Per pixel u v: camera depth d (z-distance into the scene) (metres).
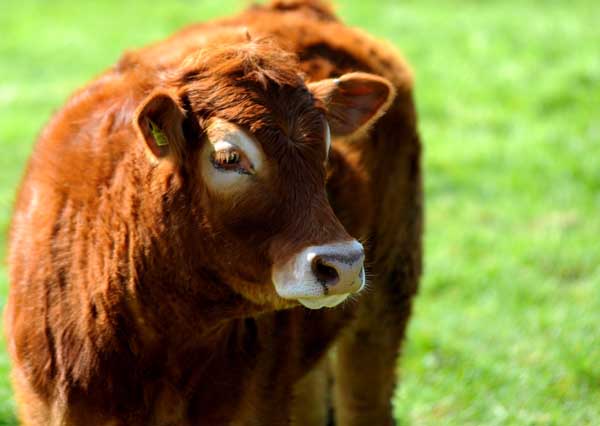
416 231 9.98
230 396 7.49
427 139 18.36
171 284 7.04
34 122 19.52
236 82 6.76
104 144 7.34
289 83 6.81
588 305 12.53
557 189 16.09
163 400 7.28
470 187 16.45
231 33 8.32
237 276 6.86
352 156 8.73
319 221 6.59
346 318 8.73
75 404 7.21
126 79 7.83
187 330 7.16
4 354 10.99
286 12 9.88
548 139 17.92
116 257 7.07
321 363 9.15
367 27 25.52
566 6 28.27
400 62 9.94
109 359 7.13
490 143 18.03
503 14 26.94
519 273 13.39
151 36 26.11
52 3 29.56
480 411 10.58
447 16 26.70
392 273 9.66
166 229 6.92
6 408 10.07
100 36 26.22
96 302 7.10
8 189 16.12
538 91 20.19
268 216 6.63
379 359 9.70
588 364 11.09
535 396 10.74
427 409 10.65
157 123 6.63
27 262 7.46
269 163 6.61
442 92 20.72
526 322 12.21
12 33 26.45
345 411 9.87
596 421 10.31
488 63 22.17
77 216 7.27
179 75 6.94
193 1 29.62
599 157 16.94
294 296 6.46
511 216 15.28
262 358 7.66
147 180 6.96
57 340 7.23
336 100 7.44
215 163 6.66
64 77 22.94
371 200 9.06
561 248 13.91
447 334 11.98
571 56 22.22
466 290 13.09
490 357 11.48
